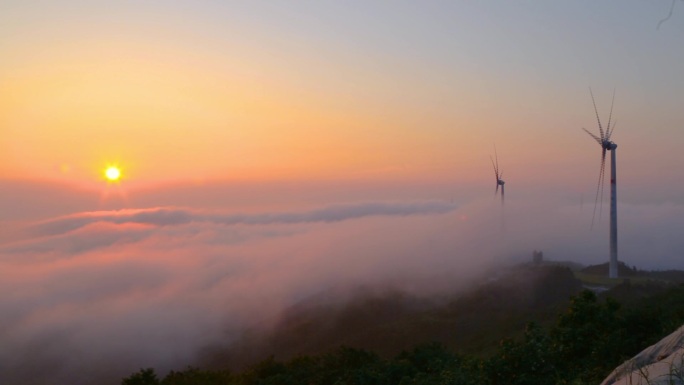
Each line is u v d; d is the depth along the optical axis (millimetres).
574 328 12500
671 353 6488
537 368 11719
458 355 20234
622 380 6289
